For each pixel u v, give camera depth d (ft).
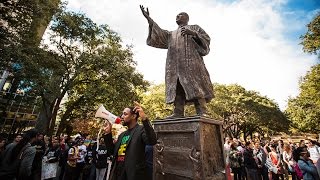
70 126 62.69
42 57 40.68
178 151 10.56
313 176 19.70
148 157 16.61
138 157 8.70
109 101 51.75
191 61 12.21
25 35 36.50
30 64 35.29
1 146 23.07
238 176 31.81
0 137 24.00
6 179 14.65
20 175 15.33
